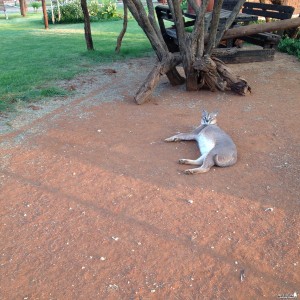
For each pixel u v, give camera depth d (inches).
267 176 107.4
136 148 124.3
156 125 143.0
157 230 86.0
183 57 177.2
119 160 116.7
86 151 123.0
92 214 91.7
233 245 81.5
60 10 497.0
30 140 131.7
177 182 104.5
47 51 289.4
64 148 125.4
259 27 204.5
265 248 80.8
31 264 76.9
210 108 161.3
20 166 114.2
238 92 177.2
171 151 122.4
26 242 82.8
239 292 70.6
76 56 268.2
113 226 87.4
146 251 80.0
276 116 150.7
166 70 175.2
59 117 153.1
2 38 357.4
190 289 71.1
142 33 374.3
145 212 92.1
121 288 71.2
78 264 76.8
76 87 194.9
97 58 259.6
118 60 256.5
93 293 70.2
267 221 89.0
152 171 110.3
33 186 103.7
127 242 82.5
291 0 422.9
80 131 138.4
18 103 169.8
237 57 229.5
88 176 108.1
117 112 157.6
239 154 119.7
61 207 94.5
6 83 198.7
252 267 76.0
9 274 74.5
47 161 116.9
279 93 180.1
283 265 76.4
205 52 182.5
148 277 73.6
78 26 450.3
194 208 93.4
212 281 72.9
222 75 179.9
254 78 206.2
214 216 90.6
